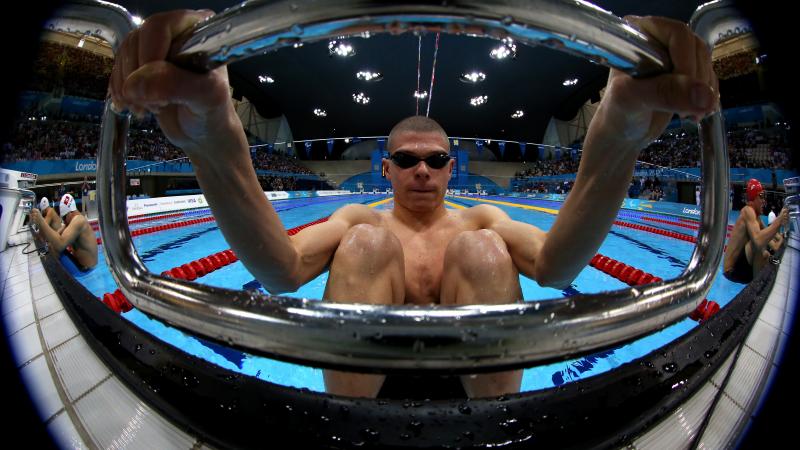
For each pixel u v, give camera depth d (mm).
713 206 641
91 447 624
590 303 473
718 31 657
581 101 20250
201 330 495
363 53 15539
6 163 9383
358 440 523
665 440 577
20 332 1116
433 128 1312
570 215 858
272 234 897
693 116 534
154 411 614
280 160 23672
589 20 419
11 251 2283
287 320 439
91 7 597
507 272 1038
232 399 608
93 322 963
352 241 1045
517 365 444
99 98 14172
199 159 723
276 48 438
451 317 431
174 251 4582
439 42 14375
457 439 526
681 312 551
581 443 531
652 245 5055
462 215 1480
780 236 2482
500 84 18281
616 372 684
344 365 440
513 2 378
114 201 623
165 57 492
